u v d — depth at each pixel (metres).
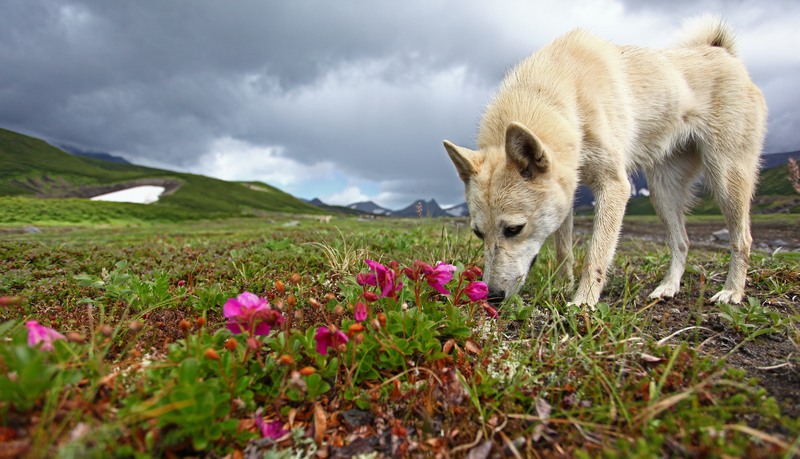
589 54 0.64
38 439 0.21
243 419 0.28
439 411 0.31
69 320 0.44
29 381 0.22
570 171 0.56
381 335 0.33
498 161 0.56
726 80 0.69
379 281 0.37
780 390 0.32
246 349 0.31
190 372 0.25
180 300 0.50
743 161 0.67
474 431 0.28
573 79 0.61
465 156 0.57
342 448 0.27
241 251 0.85
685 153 0.76
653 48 0.73
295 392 0.28
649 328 0.47
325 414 0.29
